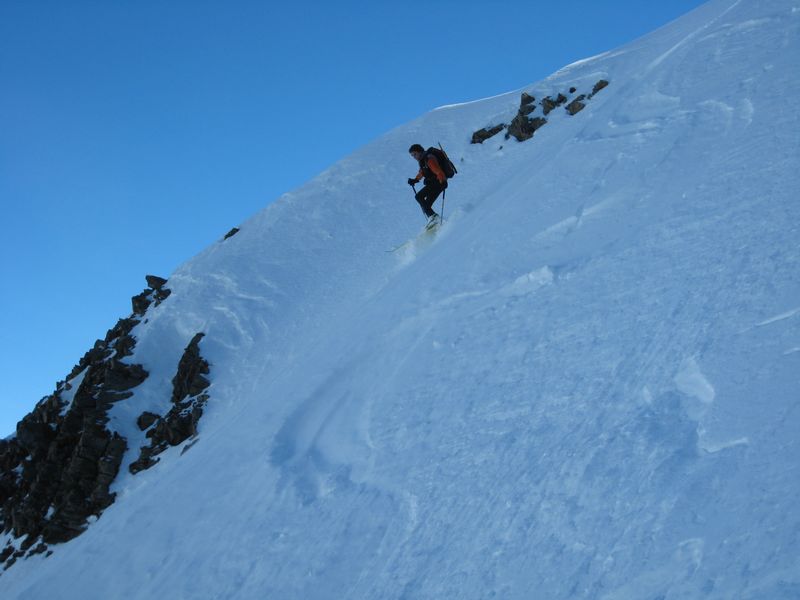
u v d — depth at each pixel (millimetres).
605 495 4820
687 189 8469
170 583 8922
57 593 11844
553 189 11320
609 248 8492
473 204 16516
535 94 21281
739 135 8930
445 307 10359
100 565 11578
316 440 9672
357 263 20906
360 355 11383
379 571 6008
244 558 8070
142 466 18203
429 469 6891
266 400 13227
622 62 20188
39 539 18703
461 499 6078
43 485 19594
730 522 3953
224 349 20500
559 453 5625
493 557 5066
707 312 6023
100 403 20172
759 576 3537
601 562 4309
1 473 22266
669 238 7707
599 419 5688
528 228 10711
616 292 7430
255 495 9461
